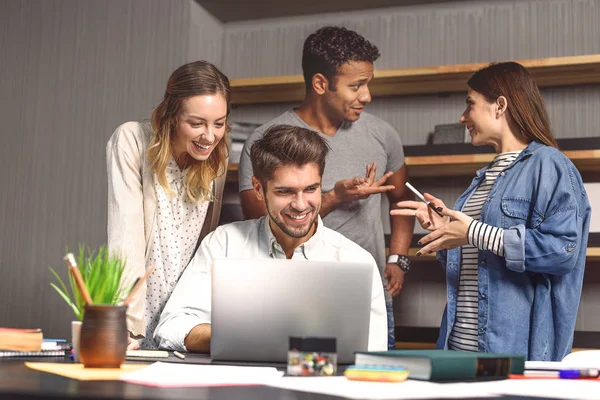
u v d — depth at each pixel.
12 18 3.82
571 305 2.15
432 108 3.25
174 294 1.90
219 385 1.02
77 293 1.33
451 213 2.17
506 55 3.25
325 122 3.29
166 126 2.02
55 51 3.74
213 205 2.24
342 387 1.01
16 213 3.69
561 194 2.10
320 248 1.94
